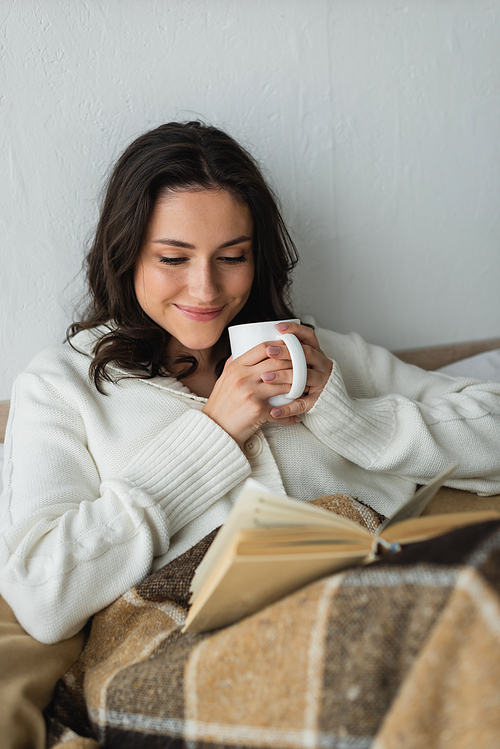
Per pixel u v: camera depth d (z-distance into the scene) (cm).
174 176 88
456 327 151
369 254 139
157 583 75
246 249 94
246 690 51
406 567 47
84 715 70
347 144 131
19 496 83
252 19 119
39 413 92
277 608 52
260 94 123
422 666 42
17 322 118
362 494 100
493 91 140
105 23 111
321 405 94
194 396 100
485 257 149
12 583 73
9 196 112
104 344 100
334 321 140
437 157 139
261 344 87
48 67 109
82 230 118
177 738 55
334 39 125
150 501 82
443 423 105
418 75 133
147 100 116
